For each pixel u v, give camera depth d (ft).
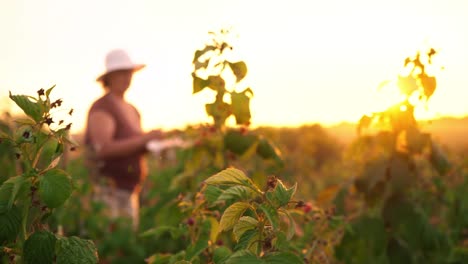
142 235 7.41
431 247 10.05
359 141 10.91
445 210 15.23
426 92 9.47
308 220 8.49
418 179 11.36
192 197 9.32
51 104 5.47
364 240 9.77
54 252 5.24
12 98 5.31
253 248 5.04
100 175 19.79
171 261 6.95
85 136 20.26
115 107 20.15
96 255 5.35
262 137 9.61
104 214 19.11
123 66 20.33
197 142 10.29
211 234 6.91
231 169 4.99
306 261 7.31
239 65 8.09
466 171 16.61
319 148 37.37
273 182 5.26
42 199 5.25
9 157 10.25
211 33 8.09
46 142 5.54
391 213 10.16
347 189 10.71
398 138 10.40
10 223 5.32
